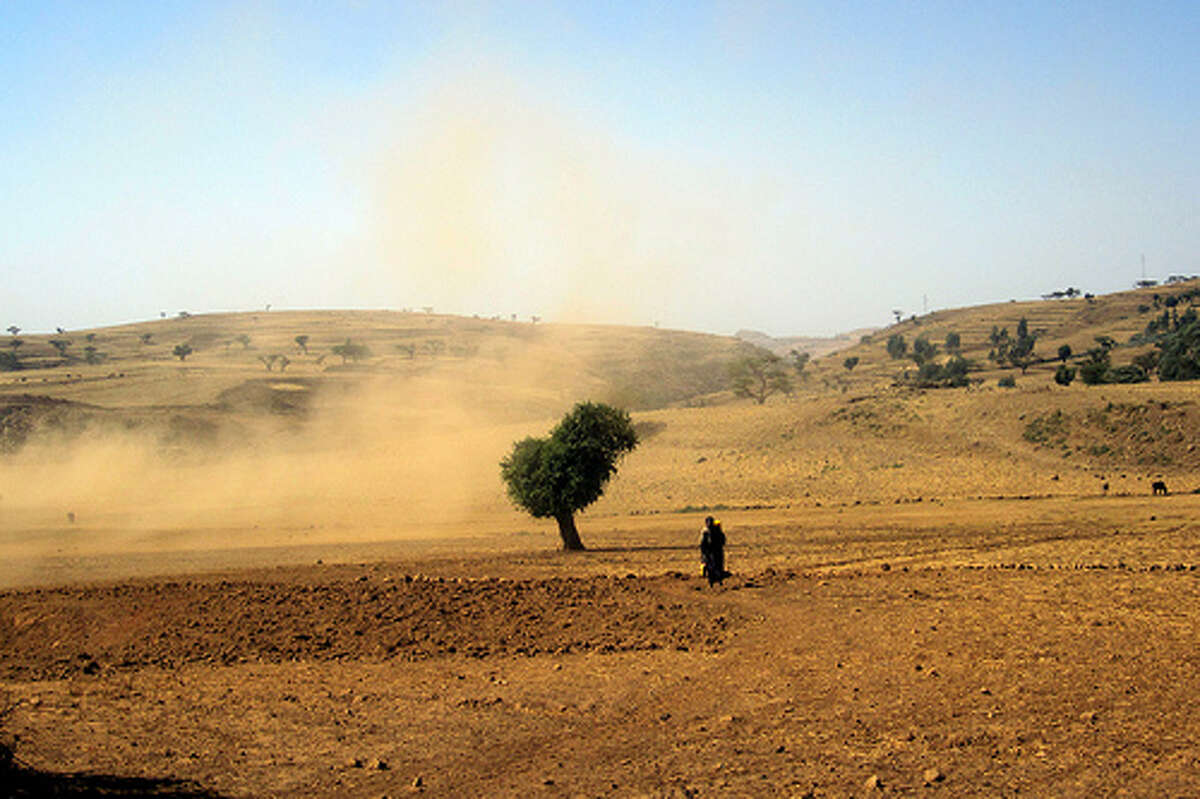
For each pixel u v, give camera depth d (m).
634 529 46.31
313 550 41.91
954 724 11.45
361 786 10.24
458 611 20.02
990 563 26.66
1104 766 9.80
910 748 10.68
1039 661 14.05
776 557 31.31
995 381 139.12
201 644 18.39
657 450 81.94
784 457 73.12
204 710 13.60
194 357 199.12
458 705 13.51
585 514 58.09
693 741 11.39
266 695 14.48
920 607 19.03
